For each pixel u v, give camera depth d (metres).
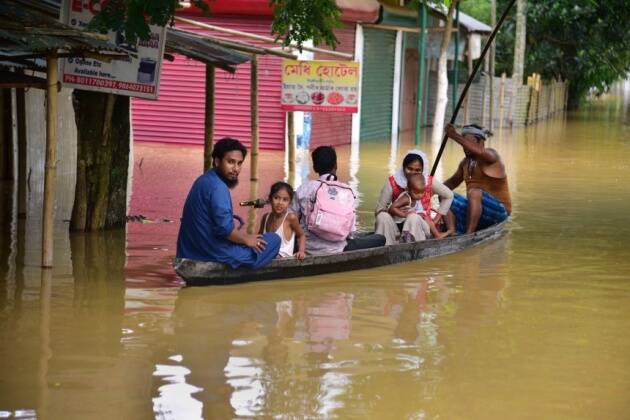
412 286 11.59
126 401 7.65
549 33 51.81
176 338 9.24
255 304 10.55
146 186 19.20
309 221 12.04
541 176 23.20
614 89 88.44
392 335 9.52
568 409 7.70
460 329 9.80
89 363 8.49
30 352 8.73
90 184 14.24
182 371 8.35
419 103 31.67
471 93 41.75
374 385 8.12
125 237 13.94
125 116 14.59
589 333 9.77
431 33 39.56
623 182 22.23
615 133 38.59
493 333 9.70
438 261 13.10
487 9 52.75
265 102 27.56
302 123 27.56
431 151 29.42
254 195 18.28
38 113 19.14
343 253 12.01
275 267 11.54
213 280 11.23
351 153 28.22
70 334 9.28
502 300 11.02
